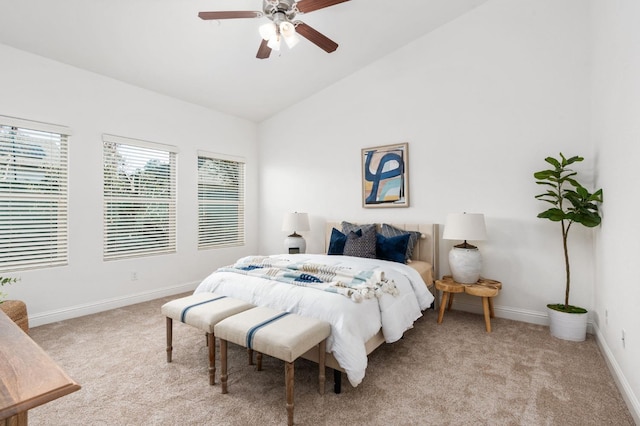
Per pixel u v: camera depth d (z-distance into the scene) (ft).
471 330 9.73
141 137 12.73
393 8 10.77
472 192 11.45
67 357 7.85
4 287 9.50
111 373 7.09
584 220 8.34
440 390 6.42
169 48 10.78
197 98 14.25
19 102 9.74
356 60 13.37
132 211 12.55
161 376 6.98
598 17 8.50
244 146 16.97
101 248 11.57
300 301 7.06
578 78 9.75
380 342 7.40
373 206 13.57
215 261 15.57
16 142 9.80
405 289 8.71
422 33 12.25
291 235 14.97
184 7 9.18
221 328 6.24
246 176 17.10
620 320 6.60
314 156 15.51
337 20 11.00
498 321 10.57
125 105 12.26
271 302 7.48
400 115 12.98
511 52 10.75
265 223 17.46
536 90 10.37
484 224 10.11
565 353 8.07
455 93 11.76
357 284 7.57
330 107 14.94
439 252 12.10
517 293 10.71
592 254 9.57
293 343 5.40
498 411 5.74
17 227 9.80
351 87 14.28
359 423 5.42
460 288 9.95
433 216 12.26
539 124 10.32
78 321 10.42
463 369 7.27
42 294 10.19
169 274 13.73
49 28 9.16
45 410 5.77
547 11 10.18
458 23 11.65
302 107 15.88
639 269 5.56
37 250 10.18
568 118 9.90
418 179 12.57
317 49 12.21
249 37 10.82
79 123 11.04
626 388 5.98
